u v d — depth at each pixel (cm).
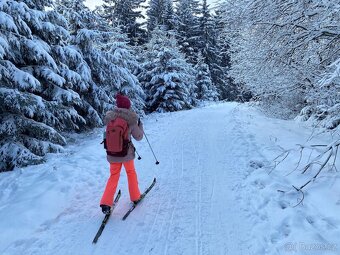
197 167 698
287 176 587
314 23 646
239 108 1673
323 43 732
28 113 825
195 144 922
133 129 489
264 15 762
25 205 492
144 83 2486
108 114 494
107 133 484
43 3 1037
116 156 481
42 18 934
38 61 951
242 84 1421
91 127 1388
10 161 805
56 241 409
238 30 930
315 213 444
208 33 4434
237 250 381
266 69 925
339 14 603
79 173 647
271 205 481
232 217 462
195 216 469
